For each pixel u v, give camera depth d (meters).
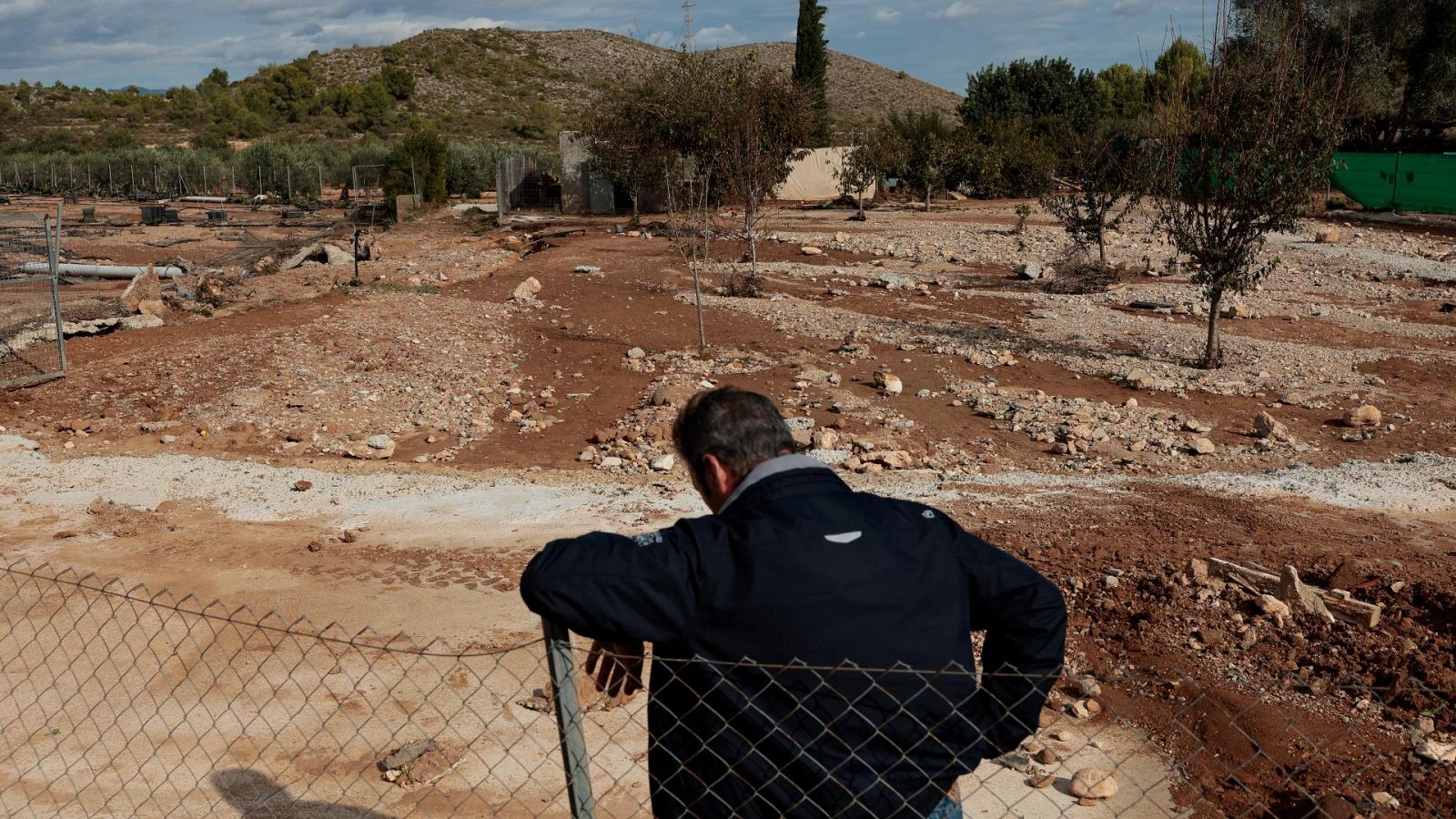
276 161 52.66
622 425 11.57
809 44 45.88
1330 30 33.28
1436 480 9.23
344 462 10.34
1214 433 11.39
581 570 2.16
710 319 16.83
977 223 29.83
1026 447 10.88
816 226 29.03
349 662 5.72
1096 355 14.77
